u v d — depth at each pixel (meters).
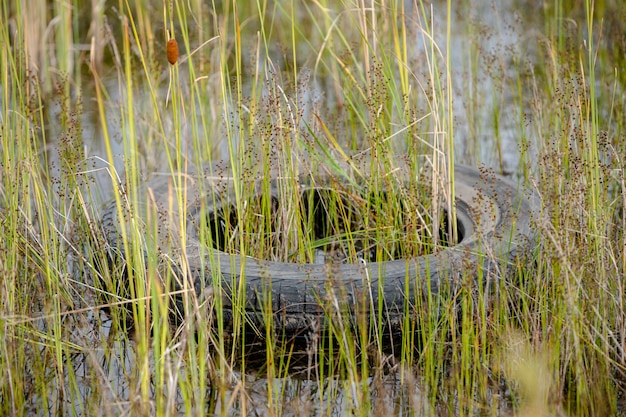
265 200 5.11
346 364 4.10
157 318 3.53
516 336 4.20
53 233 4.63
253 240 4.99
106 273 4.69
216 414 3.89
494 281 4.45
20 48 5.49
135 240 4.00
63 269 4.74
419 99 6.84
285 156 5.10
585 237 4.31
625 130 6.20
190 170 5.66
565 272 3.89
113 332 4.47
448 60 4.91
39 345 4.27
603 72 7.07
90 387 4.12
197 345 4.29
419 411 3.89
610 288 4.34
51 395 4.06
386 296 4.40
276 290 4.43
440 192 5.16
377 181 5.19
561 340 3.98
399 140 6.04
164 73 7.68
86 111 7.32
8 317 3.94
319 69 7.89
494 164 6.53
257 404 3.96
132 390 3.67
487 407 3.89
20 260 4.68
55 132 6.89
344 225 5.29
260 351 4.41
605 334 4.03
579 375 3.79
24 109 5.34
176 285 4.50
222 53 4.70
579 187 4.57
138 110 6.67
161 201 5.23
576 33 7.93
